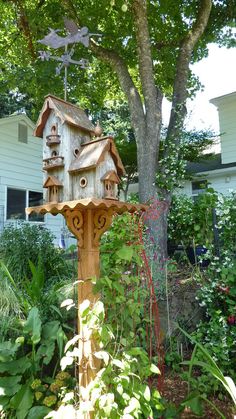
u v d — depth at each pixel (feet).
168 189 17.10
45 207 5.78
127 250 6.17
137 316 6.53
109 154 5.80
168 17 22.84
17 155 28.81
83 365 5.65
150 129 17.38
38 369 7.02
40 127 6.30
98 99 29.07
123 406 5.52
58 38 6.72
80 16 21.22
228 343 8.82
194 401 7.11
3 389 6.42
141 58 17.79
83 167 5.50
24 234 15.94
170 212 15.80
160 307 10.68
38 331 7.03
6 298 9.01
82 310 5.40
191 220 12.87
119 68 19.38
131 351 5.74
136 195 19.51
